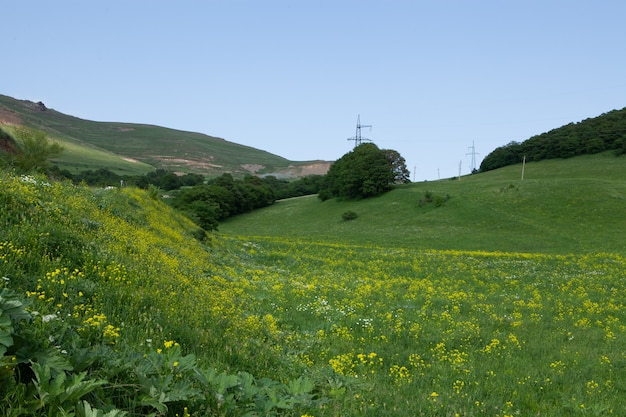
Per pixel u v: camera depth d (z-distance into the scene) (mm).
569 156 123625
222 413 4207
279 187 155500
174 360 4746
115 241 14828
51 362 3893
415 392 8188
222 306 11617
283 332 12195
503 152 139750
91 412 3324
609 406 7875
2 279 6734
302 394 5473
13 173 18953
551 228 62312
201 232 32344
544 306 20250
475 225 69500
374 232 72125
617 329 15836
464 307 19297
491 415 7281
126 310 7945
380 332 13539
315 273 29938
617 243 51062
